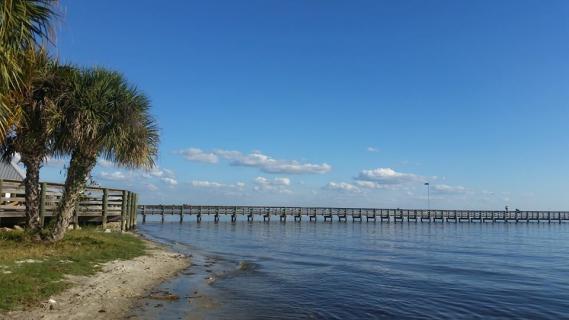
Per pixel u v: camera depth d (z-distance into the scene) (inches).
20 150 653.3
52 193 843.4
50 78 587.2
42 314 336.8
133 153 664.4
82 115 600.4
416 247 1290.6
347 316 438.6
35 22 278.7
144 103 657.6
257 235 1731.1
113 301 411.8
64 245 631.2
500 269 808.3
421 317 442.6
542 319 446.9
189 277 599.8
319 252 1093.8
